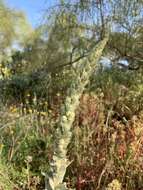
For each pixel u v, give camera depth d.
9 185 3.26
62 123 1.11
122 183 3.32
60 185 1.11
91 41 6.12
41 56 6.85
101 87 5.76
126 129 4.01
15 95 6.48
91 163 3.47
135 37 5.93
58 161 1.12
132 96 5.18
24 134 4.14
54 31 6.45
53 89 6.27
